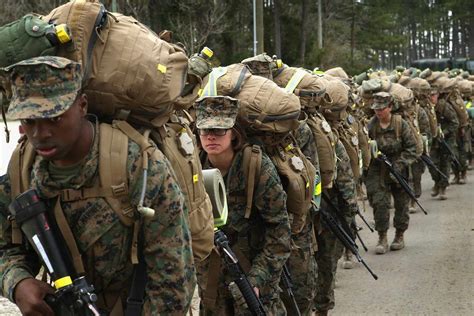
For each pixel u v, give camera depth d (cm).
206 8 4362
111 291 364
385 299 945
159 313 354
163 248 351
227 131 545
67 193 345
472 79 2836
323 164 782
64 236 347
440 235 1357
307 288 693
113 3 1895
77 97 330
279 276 573
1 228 367
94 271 356
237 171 557
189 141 412
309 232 695
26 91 317
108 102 359
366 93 1266
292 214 619
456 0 8356
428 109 1705
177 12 4294
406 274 1074
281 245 564
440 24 9888
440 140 1759
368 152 1121
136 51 364
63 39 338
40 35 336
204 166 568
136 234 348
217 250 536
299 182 609
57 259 342
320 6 5906
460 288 985
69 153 338
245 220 568
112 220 346
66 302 344
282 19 5822
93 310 337
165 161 354
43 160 346
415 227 1445
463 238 1320
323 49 5659
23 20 343
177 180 373
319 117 800
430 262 1145
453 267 1105
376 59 7369
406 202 1231
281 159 610
